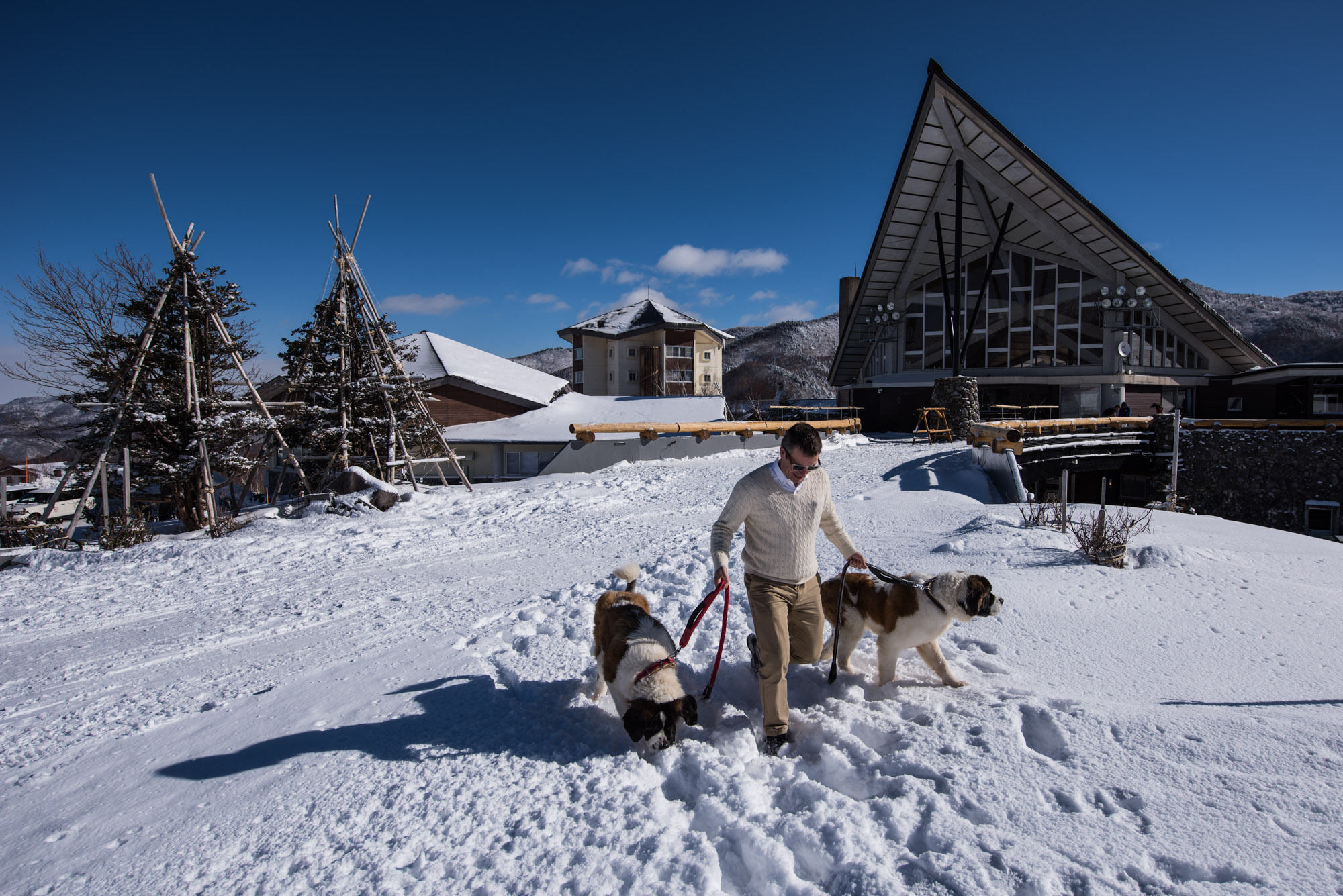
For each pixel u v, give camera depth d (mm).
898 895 2326
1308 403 30781
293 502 15445
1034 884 2297
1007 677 4160
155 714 4797
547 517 12547
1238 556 6445
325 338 16484
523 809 3174
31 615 8188
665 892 2514
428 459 17453
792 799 3066
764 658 3670
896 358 33719
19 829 3443
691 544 8711
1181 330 31172
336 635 6434
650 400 31062
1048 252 30109
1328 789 2670
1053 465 18641
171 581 9469
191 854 3068
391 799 3354
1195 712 3379
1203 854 2377
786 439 3658
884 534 8430
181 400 13516
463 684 4840
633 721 3492
